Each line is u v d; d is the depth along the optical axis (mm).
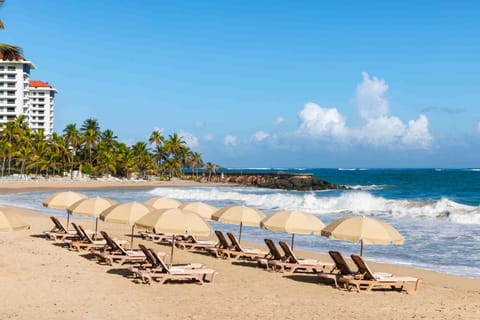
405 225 29469
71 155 105000
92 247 17719
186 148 131750
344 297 12562
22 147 90625
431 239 24281
